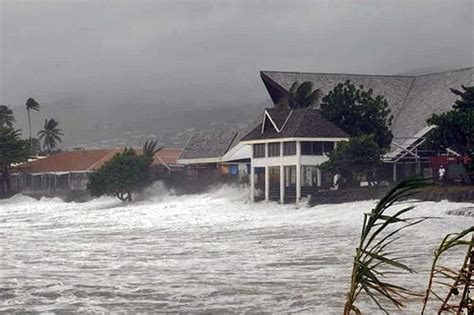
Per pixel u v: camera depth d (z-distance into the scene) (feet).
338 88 495.41
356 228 291.17
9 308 135.33
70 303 139.74
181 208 487.20
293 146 463.83
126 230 343.46
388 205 45.57
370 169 422.82
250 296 143.54
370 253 45.91
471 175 361.51
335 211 364.58
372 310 118.83
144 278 171.22
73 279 170.50
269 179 486.38
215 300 140.36
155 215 449.48
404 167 492.13
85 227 375.66
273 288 152.05
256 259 207.82
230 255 220.64
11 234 333.62
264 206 456.86
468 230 46.09
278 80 611.47
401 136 573.33
